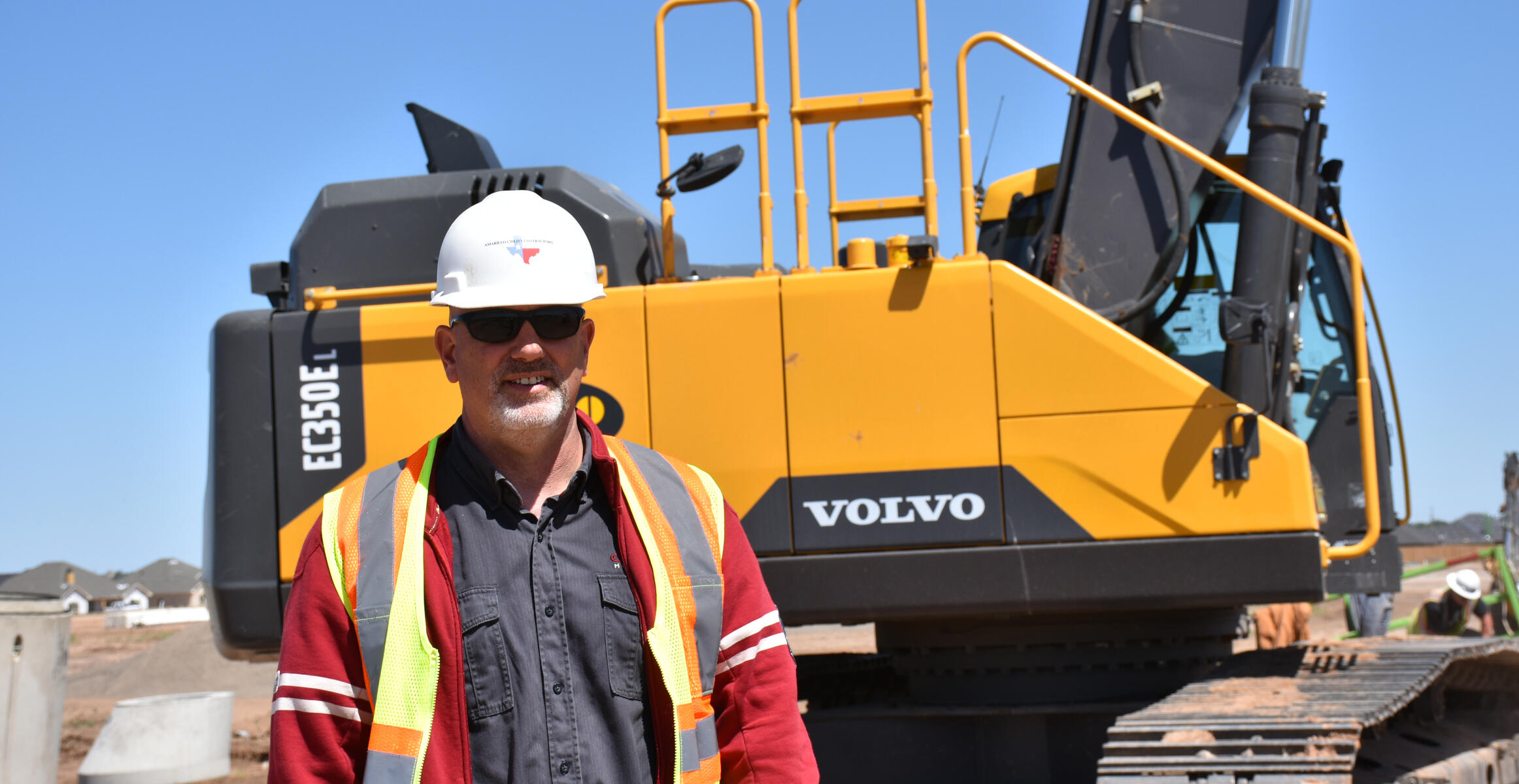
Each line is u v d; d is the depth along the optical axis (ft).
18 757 21.31
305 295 16.39
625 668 7.09
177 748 31.14
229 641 16.02
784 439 15.61
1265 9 17.76
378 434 16.02
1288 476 14.76
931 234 16.31
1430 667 14.61
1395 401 19.61
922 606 15.30
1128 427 15.12
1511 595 37.78
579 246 7.75
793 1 16.92
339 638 6.89
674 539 7.45
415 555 6.98
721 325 15.84
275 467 16.12
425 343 16.14
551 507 7.32
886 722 16.92
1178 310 18.29
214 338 16.46
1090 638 16.48
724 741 7.61
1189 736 13.00
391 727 6.66
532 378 7.30
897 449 15.44
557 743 6.84
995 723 16.63
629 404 15.85
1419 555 186.60
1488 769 17.58
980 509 15.28
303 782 6.63
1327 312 18.98
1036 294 15.39
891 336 15.56
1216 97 17.75
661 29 17.10
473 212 7.73
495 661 6.91
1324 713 13.05
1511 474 38.32
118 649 107.55
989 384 15.38
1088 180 17.63
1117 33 17.88
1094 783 16.21
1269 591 14.71
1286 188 16.90
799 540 15.51
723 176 16.28
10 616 21.36
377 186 17.21
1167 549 14.96
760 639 7.68
